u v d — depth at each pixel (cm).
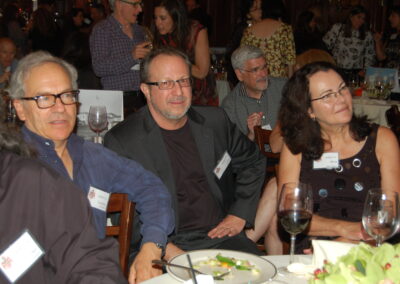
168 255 224
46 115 179
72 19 720
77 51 441
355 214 228
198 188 242
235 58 376
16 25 801
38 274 125
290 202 173
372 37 718
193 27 429
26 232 123
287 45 488
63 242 127
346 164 230
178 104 230
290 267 155
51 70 180
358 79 568
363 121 233
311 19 671
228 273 154
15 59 523
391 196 165
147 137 236
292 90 229
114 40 419
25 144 133
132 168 207
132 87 418
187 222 239
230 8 1095
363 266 115
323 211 231
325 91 219
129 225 197
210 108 255
